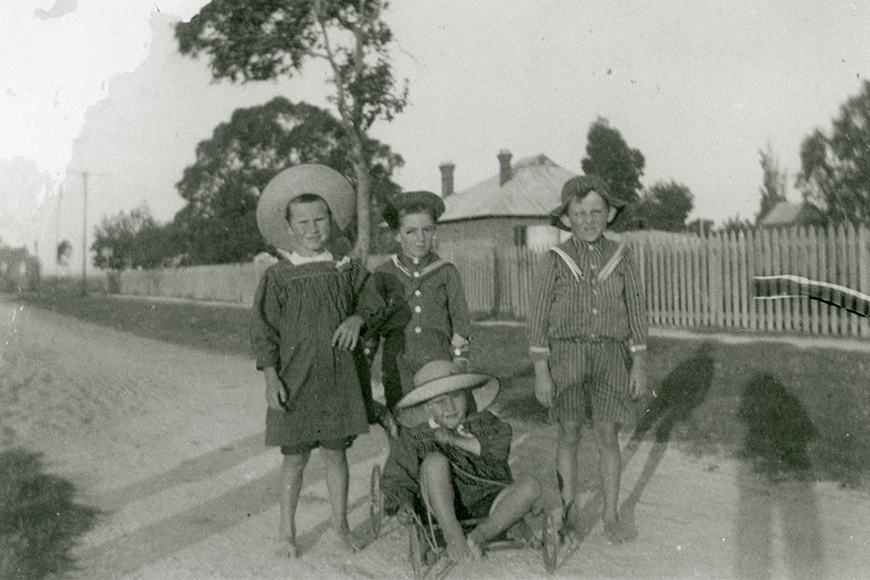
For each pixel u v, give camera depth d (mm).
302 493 4559
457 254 18688
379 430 6203
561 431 3793
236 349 13703
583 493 4359
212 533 3879
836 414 5734
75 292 37031
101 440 6129
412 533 3215
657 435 5648
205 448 5840
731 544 3494
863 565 3205
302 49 17438
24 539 3727
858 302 10383
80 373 10328
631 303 3795
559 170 30750
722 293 12195
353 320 3570
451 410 3439
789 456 4883
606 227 4004
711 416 5980
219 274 34125
